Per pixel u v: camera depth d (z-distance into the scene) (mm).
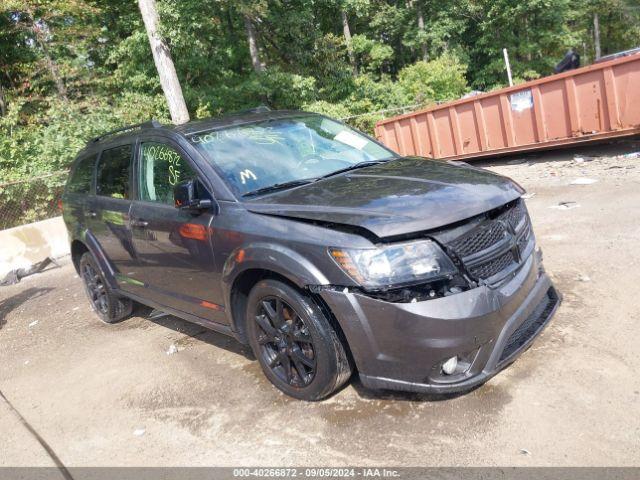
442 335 2805
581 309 4035
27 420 3955
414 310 2809
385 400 3316
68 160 13695
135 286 4887
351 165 4051
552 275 4789
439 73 25812
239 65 23484
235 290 3623
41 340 5742
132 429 3561
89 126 14711
